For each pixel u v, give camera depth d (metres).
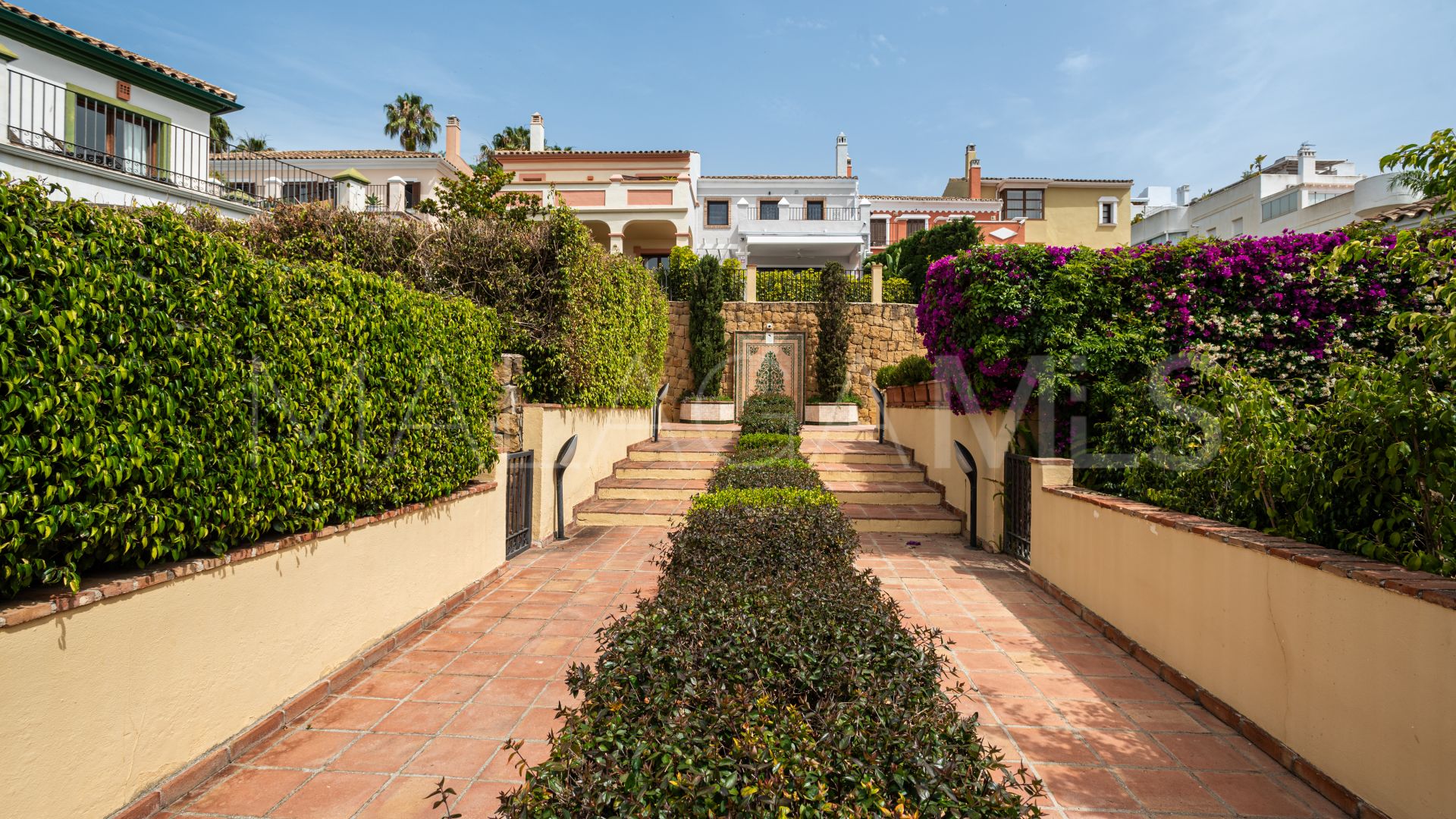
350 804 2.85
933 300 8.84
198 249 3.06
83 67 12.61
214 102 14.74
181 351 2.92
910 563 7.37
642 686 2.25
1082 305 6.97
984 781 1.77
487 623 5.23
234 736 3.28
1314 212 23.16
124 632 2.71
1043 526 6.42
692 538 4.55
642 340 12.53
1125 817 2.80
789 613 2.91
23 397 2.25
